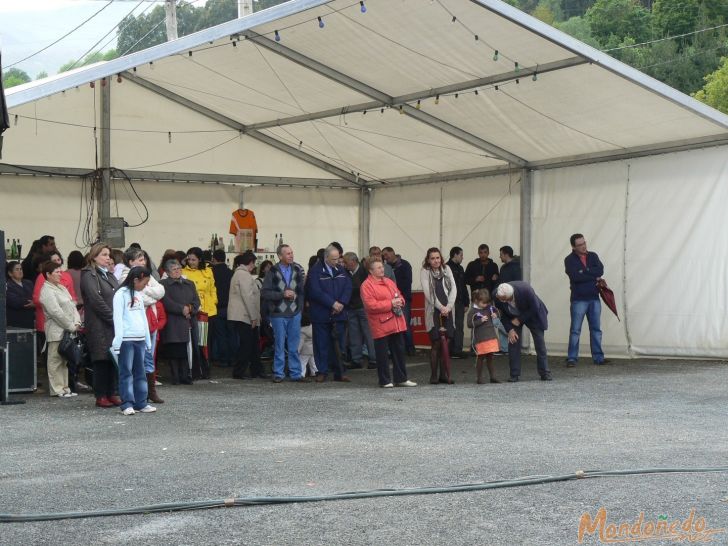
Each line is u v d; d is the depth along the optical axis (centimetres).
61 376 1275
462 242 1983
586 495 650
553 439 878
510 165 1855
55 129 1820
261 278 1739
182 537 570
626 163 1675
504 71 1477
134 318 1102
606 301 1599
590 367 1559
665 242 1614
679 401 1134
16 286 1405
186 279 1418
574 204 1762
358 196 2181
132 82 1859
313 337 1449
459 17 1332
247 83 1731
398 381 1361
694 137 1559
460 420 1011
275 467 763
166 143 1919
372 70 1576
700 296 1570
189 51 1576
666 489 664
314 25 1436
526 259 1834
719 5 5375
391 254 1830
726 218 1534
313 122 1867
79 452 851
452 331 1395
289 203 2098
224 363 1716
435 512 612
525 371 1548
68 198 1855
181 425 1005
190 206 1984
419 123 1752
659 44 5312
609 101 1484
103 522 608
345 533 570
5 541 568
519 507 621
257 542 556
